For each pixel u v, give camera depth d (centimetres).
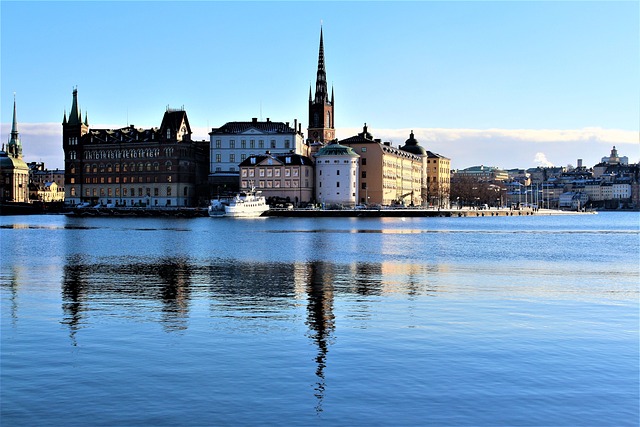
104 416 3066
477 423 3003
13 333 4519
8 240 13688
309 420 3025
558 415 3088
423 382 3503
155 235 15525
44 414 3089
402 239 14488
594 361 3872
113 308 5438
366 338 4391
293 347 4162
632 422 3020
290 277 7494
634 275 7869
